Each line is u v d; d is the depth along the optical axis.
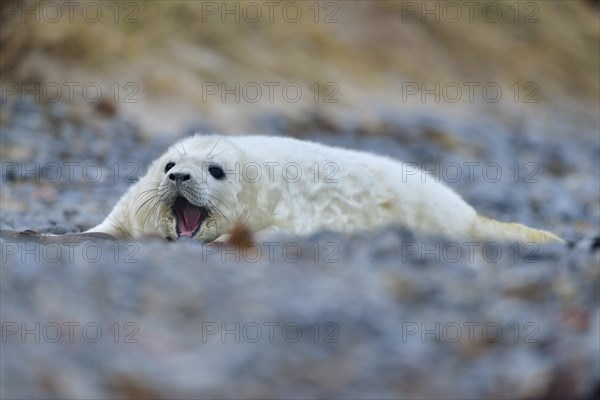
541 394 20.16
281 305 25.83
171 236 36.19
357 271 29.09
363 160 38.78
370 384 21.30
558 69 109.62
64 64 84.56
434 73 100.31
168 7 89.56
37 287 25.48
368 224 37.62
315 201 37.22
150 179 37.09
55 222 46.00
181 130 77.69
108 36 86.25
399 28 101.75
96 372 21.02
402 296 27.02
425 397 20.64
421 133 85.38
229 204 35.78
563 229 53.66
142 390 20.45
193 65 85.62
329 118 85.62
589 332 22.70
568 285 27.02
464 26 107.44
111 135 73.81
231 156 36.22
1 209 49.44
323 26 96.44
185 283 27.20
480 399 20.50
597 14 123.75
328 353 22.88
